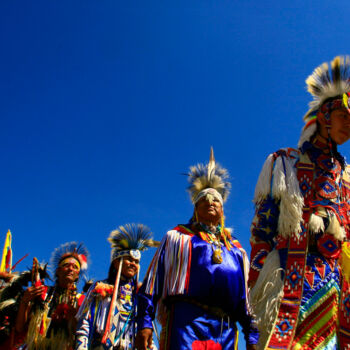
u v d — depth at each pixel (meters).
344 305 2.71
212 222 3.96
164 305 3.76
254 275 2.86
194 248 3.67
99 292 5.32
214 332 3.42
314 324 2.63
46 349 5.01
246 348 3.69
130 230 5.89
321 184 2.99
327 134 3.12
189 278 3.54
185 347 3.26
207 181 4.32
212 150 4.55
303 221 2.84
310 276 2.74
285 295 2.68
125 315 5.39
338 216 2.92
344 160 3.18
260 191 3.04
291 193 2.88
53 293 5.66
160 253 3.72
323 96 3.20
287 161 3.03
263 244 2.93
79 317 5.27
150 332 3.45
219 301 3.53
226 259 3.71
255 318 2.74
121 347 5.20
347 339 2.63
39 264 5.43
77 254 6.00
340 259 2.82
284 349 2.52
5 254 5.75
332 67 3.24
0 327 4.94
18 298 5.12
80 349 5.00
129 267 5.66
